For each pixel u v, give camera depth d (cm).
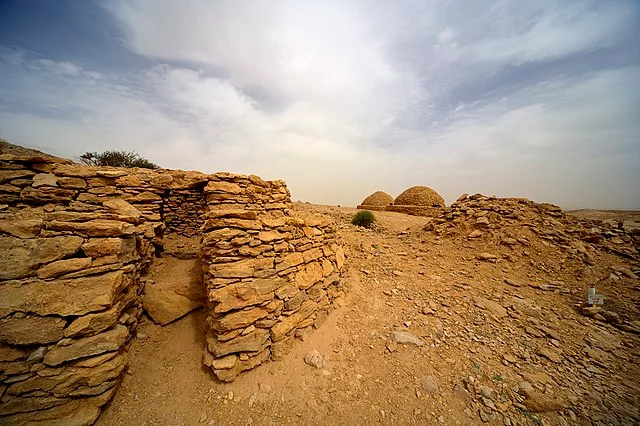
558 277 663
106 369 285
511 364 378
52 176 487
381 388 338
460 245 891
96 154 1076
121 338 311
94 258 337
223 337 329
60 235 345
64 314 283
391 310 520
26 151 699
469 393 327
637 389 338
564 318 503
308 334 429
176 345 388
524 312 519
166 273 497
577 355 401
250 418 294
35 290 285
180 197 761
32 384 260
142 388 324
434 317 496
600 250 779
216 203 517
